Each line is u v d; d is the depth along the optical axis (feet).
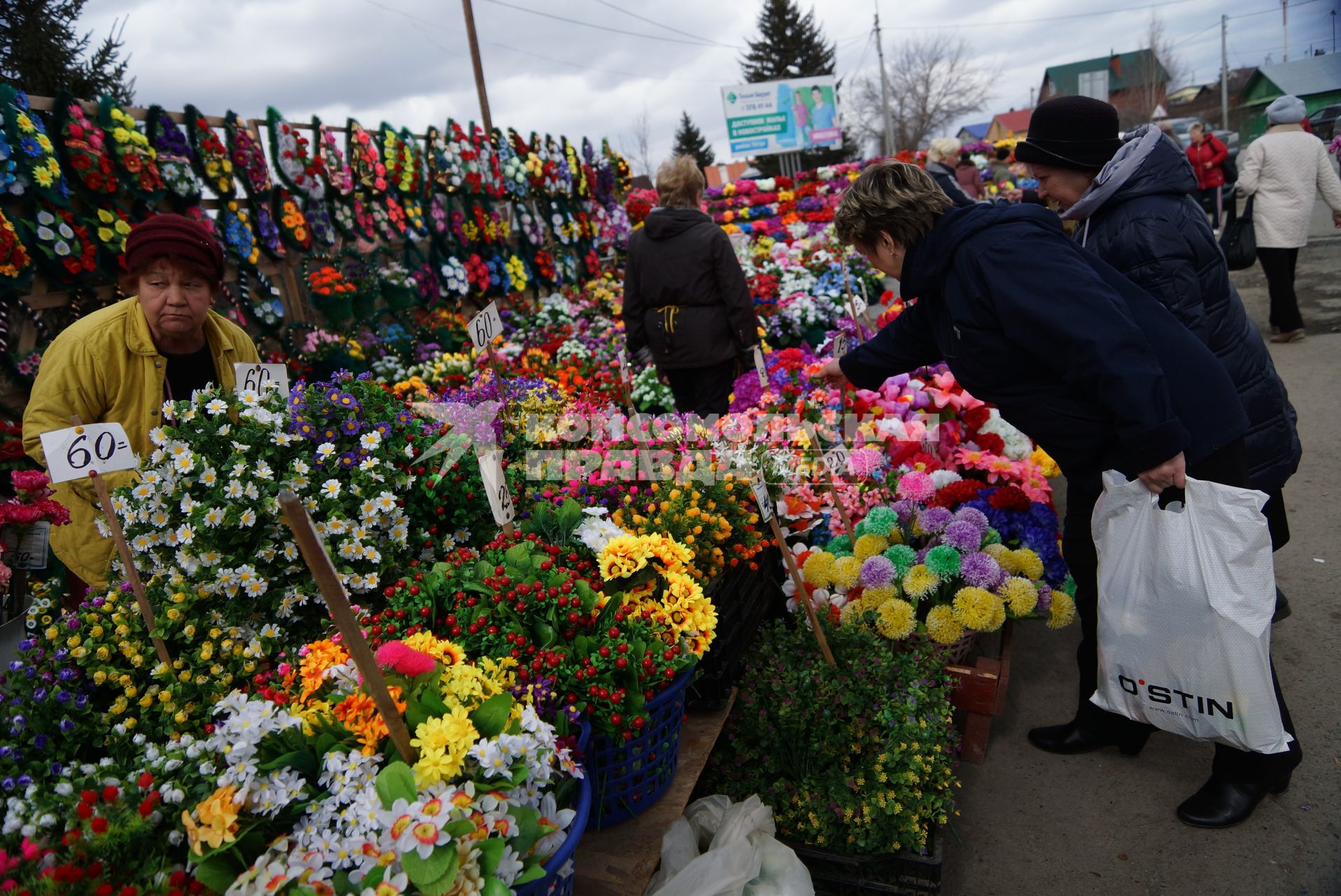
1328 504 12.90
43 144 12.85
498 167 26.63
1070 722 8.86
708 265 13.41
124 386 7.39
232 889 3.72
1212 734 6.72
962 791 8.27
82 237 13.43
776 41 154.71
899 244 6.97
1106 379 5.97
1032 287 6.16
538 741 4.47
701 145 161.58
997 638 9.98
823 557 8.98
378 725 4.42
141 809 3.97
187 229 7.21
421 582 6.11
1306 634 9.99
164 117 15.46
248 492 5.79
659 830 5.94
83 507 7.09
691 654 6.09
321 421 6.51
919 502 9.59
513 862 4.00
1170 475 6.24
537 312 26.40
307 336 18.60
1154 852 7.25
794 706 6.91
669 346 13.88
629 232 36.35
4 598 7.38
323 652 5.15
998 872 7.26
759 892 5.85
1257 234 20.22
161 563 5.89
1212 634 6.45
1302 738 8.36
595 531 6.80
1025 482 11.09
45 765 4.63
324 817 4.09
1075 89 165.78
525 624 5.74
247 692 5.42
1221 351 7.58
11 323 12.60
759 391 12.08
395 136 21.94
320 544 3.76
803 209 42.78
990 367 6.74
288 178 18.57
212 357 8.03
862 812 6.52
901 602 8.13
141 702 5.21
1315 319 22.49
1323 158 19.04
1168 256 7.26
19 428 11.96
